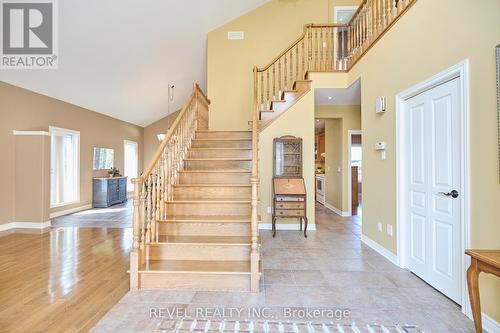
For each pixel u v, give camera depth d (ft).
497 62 5.75
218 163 14.19
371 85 12.08
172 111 31.94
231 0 17.03
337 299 7.63
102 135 25.61
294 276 9.25
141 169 33.58
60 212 20.44
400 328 6.27
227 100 19.26
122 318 6.72
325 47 16.69
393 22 10.06
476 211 6.44
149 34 16.26
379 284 8.57
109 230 15.93
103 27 14.23
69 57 15.51
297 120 15.84
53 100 19.48
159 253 9.29
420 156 8.81
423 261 8.75
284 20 19.25
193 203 11.14
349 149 20.65
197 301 7.55
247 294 7.95
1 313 6.99
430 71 8.03
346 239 13.93
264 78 18.63
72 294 8.02
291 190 14.64
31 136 16.44
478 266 5.45
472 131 6.53
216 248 9.21
